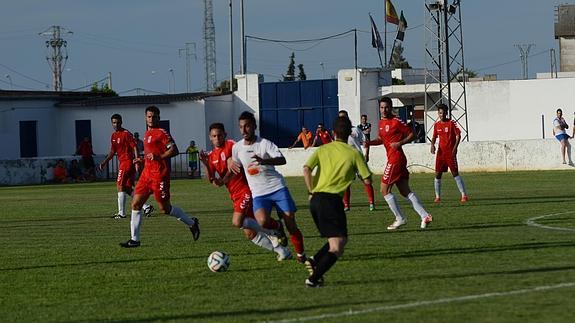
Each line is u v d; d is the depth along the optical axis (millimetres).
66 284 16234
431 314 12242
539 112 73250
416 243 20000
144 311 13422
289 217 16812
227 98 81938
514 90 73812
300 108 81125
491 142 52156
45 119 79938
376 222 25359
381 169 54312
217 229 25234
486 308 12469
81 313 13492
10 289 15969
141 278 16562
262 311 12977
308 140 58000
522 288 13875
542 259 16812
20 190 54062
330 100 80125
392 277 15469
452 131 31172
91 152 66125
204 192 44844
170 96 80188
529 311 12148
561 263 16234
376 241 20625
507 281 14547
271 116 81875
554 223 23359
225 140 18391
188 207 34469
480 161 52406
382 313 12438
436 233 21938
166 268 17672
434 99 76938
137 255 19797
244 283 15562
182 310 13352
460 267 16250
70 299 14766
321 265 14578
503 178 45031
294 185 46500
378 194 38094
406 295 13719
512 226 22906
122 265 18328
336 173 14578
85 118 79938
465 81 74312
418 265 16734
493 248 18656
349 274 15977
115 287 15711
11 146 77250
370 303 13203
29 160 64500
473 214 26594
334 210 14508
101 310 13656
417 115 82500
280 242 17938
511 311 12203
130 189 30562
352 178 14672
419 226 23797
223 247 20672
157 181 21109
